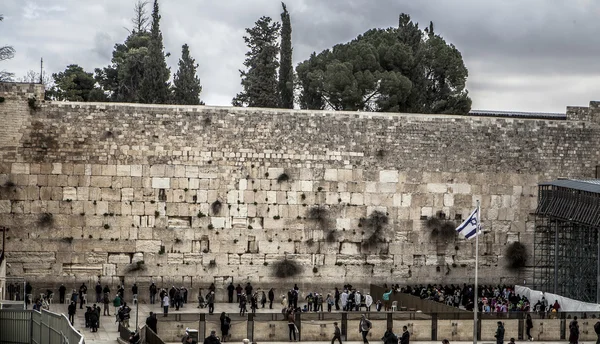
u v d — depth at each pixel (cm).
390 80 10012
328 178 7800
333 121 7819
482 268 8044
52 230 7388
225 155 7644
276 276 7688
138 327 6128
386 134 7900
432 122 7981
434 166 7981
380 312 6097
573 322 5969
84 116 7450
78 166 7431
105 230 7456
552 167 8181
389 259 7888
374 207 7869
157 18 10131
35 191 7375
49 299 7225
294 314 5981
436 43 10750
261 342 5922
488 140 8075
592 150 8250
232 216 7644
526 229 8125
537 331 6231
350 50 10500
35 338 5056
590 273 7394
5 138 7344
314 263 7762
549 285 7819
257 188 7688
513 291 7738
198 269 7588
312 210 7762
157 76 10075
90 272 7438
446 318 6147
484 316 6197
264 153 7700
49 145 7394
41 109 7394
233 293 7619
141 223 7512
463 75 10750
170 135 7562
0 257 6644
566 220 7356
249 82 10812
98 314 6250
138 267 7488
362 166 7856
